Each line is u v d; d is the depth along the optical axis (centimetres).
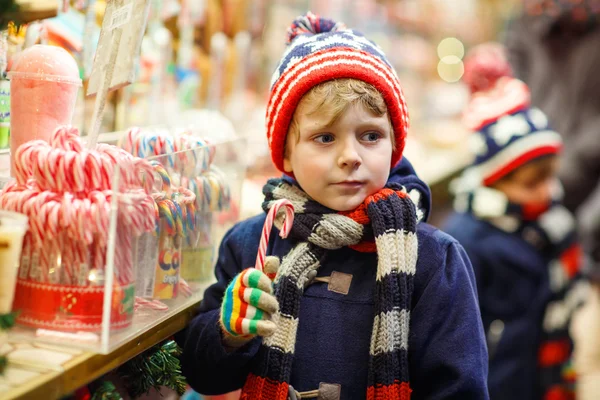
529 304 278
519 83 301
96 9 202
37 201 119
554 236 286
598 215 428
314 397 142
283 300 143
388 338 136
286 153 151
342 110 136
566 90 443
